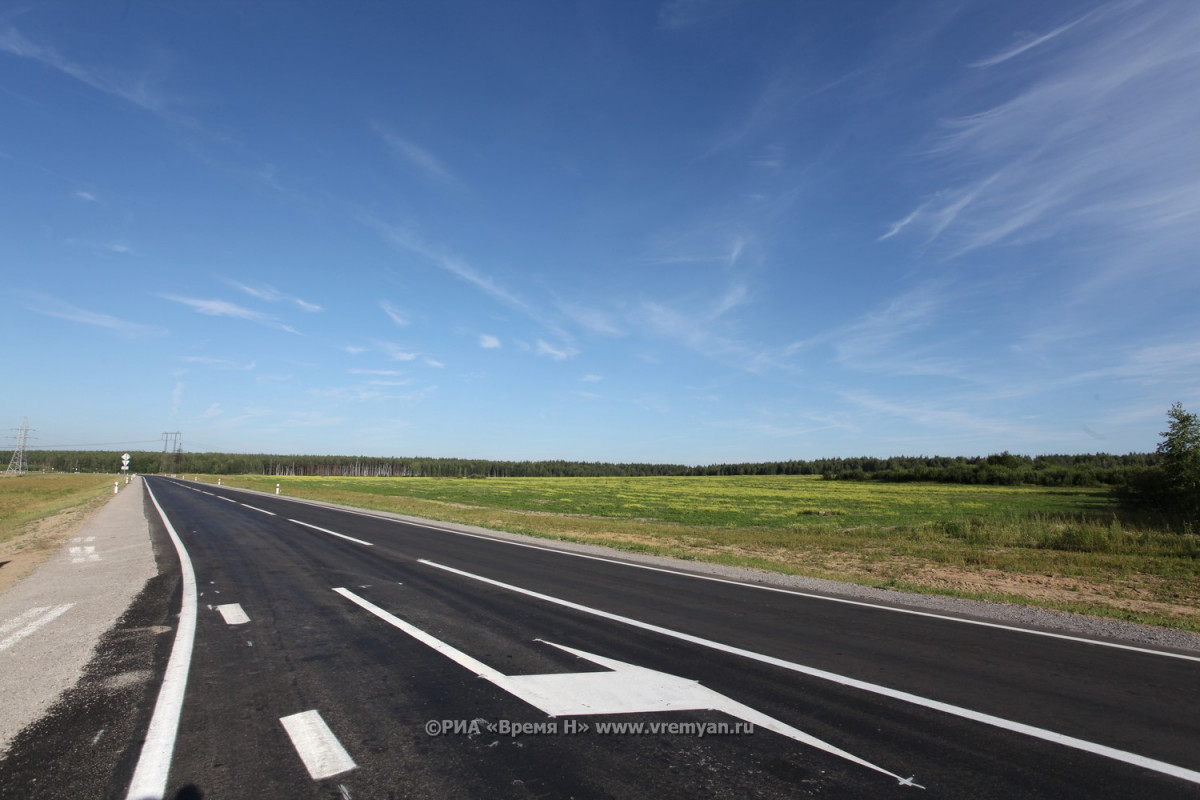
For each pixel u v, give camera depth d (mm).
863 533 22781
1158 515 24562
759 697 5152
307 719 4621
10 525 23625
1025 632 7648
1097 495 55156
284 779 3701
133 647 6555
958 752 4156
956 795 3568
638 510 36156
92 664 5953
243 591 9711
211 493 45094
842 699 5137
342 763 3912
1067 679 5770
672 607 8758
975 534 20109
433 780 3693
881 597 9844
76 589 9867
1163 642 7320
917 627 7781
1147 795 3609
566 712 4793
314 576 11125
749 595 9789
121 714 4711
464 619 7871
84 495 46281
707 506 40000
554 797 3506
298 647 6562
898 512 36000
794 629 7547
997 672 5941
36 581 10641
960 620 8258
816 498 49969
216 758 3975
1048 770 3908
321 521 23094
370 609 8438
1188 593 11211
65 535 18531
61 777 3711
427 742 4227
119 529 19828
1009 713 4879
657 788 3611
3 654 6289
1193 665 6316
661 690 5305
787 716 4758
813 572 12984
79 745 4160
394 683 5438
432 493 52531
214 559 13211
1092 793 3617
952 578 12820
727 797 3514
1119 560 14719
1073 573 13328
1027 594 11023
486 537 18562
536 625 7574
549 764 3912
